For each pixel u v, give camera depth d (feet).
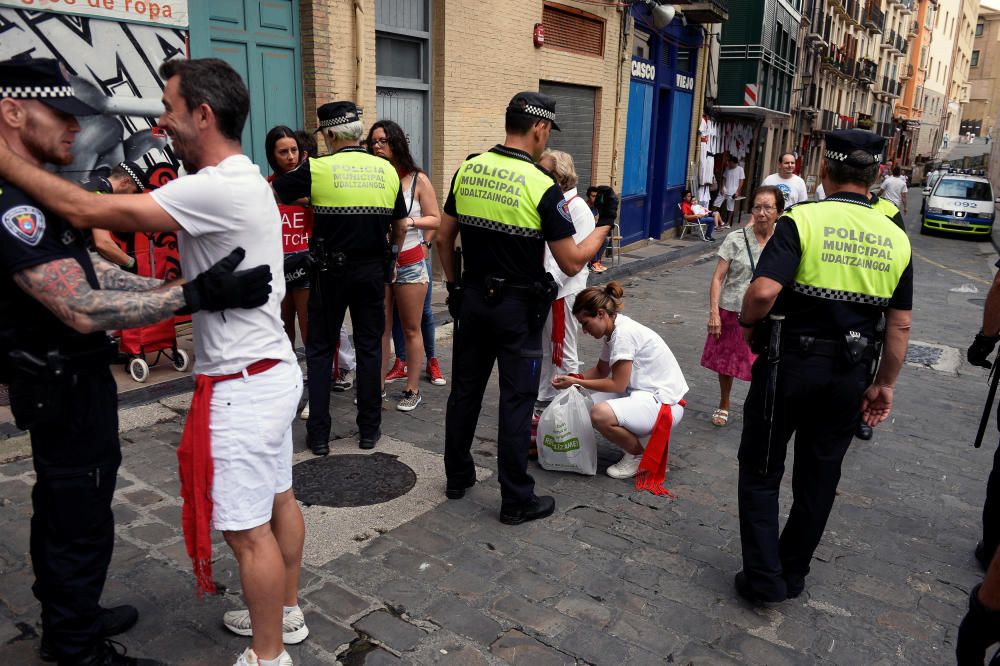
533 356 10.99
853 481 13.78
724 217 62.08
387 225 13.21
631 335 13.02
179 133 6.69
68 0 15.61
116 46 16.72
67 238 6.36
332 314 13.17
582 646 8.64
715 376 20.11
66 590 7.22
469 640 8.65
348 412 15.90
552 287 10.83
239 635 8.52
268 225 7.00
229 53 19.39
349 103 13.11
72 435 6.90
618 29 38.06
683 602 9.64
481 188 10.55
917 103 188.03
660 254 43.01
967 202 62.80
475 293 11.00
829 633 9.15
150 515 11.18
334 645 8.45
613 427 12.82
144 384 15.92
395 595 9.47
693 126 52.90
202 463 6.89
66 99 6.45
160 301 6.31
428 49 26.73
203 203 6.43
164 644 8.31
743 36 57.21
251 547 7.23
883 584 10.34
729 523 11.83
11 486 11.86
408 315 15.62
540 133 10.58
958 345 25.12
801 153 95.25
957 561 11.05
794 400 8.87
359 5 22.22
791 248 8.57
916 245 57.72
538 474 13.39
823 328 8.71
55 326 6.61
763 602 9.68
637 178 45.01
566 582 9.96
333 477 12.77
